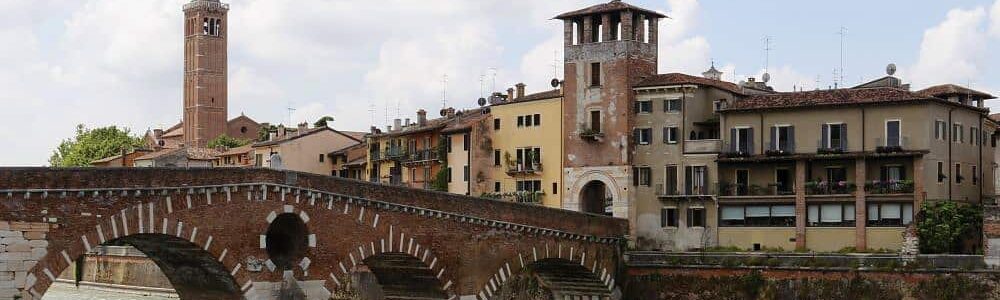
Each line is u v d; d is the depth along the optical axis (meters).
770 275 79.94
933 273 74.50
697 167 90.56
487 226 78.12
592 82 95.75
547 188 98.94
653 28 96.56
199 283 70.12
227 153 142.50
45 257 58.19
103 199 60.25
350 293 93.62
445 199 75.44
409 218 73.62
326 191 69.25
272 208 67.12
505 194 101.44
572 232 83.88
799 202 85.88
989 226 73.25
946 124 85.69
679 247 90.94
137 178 61.44
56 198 58.66
